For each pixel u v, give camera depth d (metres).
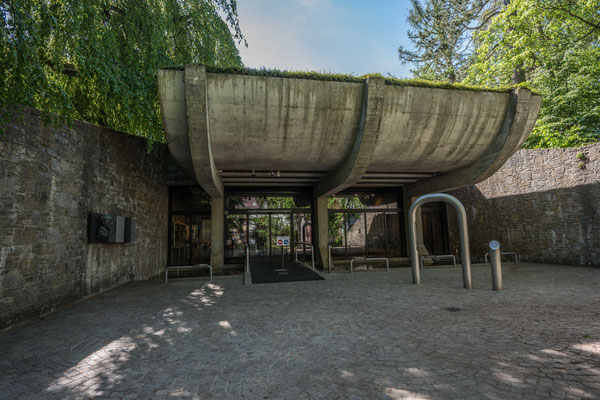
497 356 3.67
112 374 3.43
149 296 7.98
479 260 15.91
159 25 9.41
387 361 3.61
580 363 3.43
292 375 3.32
